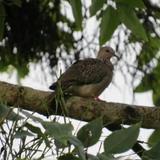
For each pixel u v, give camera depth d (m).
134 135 6.69
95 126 6.73
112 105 9.93
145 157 6.81
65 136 6.27
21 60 14.85
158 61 14.41
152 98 13.75
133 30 9.34
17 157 6.65
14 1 10.98
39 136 6.73
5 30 14.66
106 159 6.46
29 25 14.71
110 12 9.42
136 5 9.31
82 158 6.27
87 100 9.94
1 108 6.71
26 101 9.75
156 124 10.01
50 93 9.81
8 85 9.83
